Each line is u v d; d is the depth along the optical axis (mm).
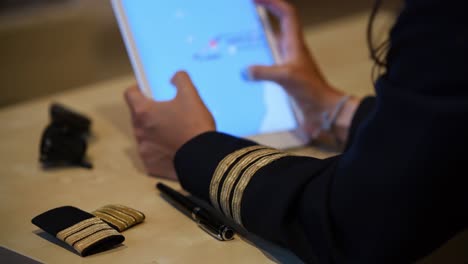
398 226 603
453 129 565
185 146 820
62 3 2648
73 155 1004
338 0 3797
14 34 2406
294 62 1122
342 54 1556
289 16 1192
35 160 1047
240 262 708
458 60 560
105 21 2693
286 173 690
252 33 1119
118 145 1098
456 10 560
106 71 2750
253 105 1072
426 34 578
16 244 763
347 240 636
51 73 2535
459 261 800
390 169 597
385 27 1052
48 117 1264
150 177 959
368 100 1000
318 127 1086
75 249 729
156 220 815
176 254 727
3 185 947
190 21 1069
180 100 904
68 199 888
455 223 640
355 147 638
